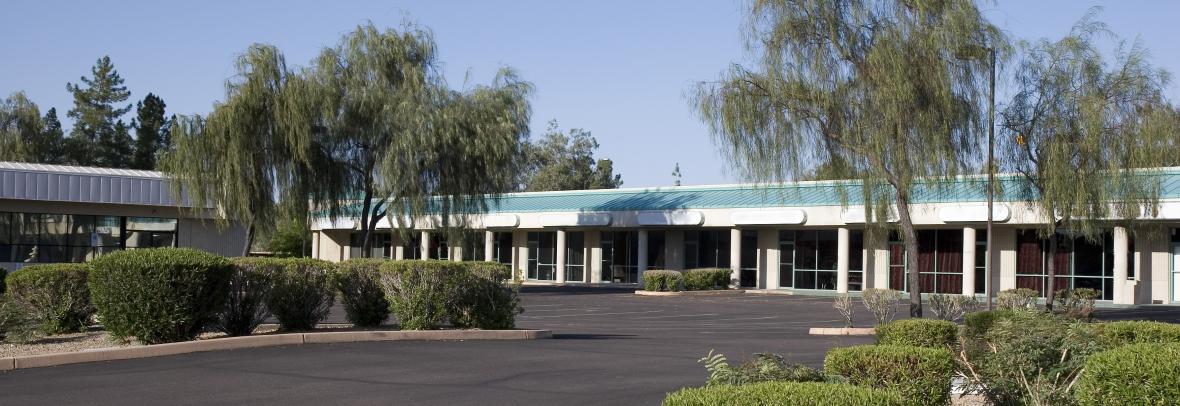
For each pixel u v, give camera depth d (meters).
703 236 51.00
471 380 11.93
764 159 24.05
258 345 15.09
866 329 23.39
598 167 104.81
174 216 43.25
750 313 32.62
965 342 9.66
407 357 14.08
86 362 13.20
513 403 10.33
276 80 38.53
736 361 14.59
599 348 16.41
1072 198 25.55
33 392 10.75
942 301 24.11
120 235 41.75
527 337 18.02
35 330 15.59
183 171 38.06
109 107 81.12
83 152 77.19
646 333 22.67
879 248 45.47
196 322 15.02
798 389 5.48
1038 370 8.52
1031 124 26.00
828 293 46.03
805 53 23.66
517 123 41.91
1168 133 25.48
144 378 11.79
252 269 16.28
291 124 37.88
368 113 39.50
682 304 37.88
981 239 42.91
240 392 10.84
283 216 39.38
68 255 40.34
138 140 78.94
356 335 16.16
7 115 68.38
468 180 40.47
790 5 23.81
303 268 16.98
